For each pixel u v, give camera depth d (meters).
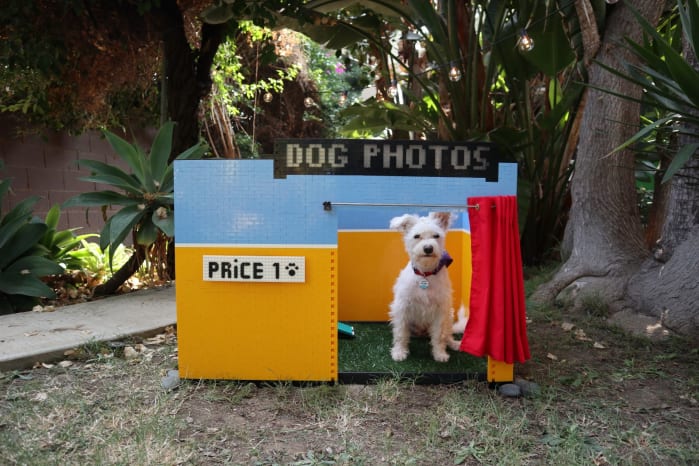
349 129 7.95
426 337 4.11
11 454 2.38
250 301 3.21
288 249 3.16
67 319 4.39
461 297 4.43
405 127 7.62
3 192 5.46
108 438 2.54
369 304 4.54
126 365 3.53
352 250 4.48
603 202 5.02
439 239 3.47
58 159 7.77
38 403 2.94
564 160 7.04
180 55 6.39
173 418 2.75
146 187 5.42
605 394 3.19
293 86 12.37
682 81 3.40
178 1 6.36
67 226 7.90
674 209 4.60
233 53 9.07
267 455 2.45
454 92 6.66
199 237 3.16
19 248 5.21
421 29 6.75
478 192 3.24
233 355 3.24
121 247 7.36
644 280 4.63
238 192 3.13
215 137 10.20
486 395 3.13
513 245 3.19
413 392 3.16
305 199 3.14
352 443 2.56
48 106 6.78
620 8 4.79
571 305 4.90
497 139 6.06
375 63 9.59
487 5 6.80
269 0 5.80
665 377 3.43
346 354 3.70
